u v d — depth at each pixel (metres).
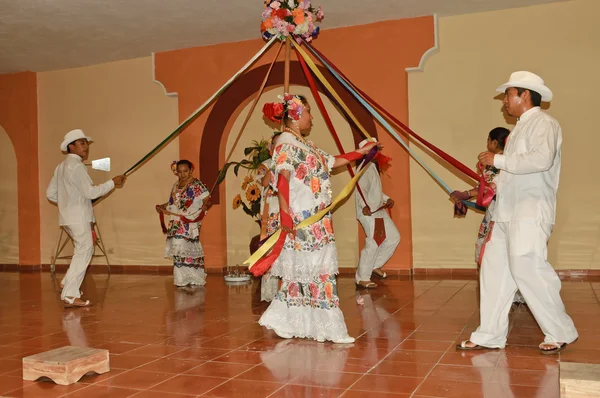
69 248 10.03
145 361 3.90
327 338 4.27
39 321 5.32
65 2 6.89
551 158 3.66
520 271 3.80
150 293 6.90
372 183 6.78
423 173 7.97
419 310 5.40
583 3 7.27
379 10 7.47
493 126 7.66
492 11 7.61
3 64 9.59
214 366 3.74
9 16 7.32
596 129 7.26
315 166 4.23
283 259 4.33
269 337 4.50
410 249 7.94
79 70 9.84
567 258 7.38
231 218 9.10
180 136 9.04
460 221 7.84
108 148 9.68
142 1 6.92
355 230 8.45
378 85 7.95
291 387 3.29
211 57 8.83
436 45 7.70
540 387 3.17
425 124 7.92
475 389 3.17
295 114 4.20
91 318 5.42
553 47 7.40
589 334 4.32
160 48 8.95
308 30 4.79
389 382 3.33
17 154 10.10
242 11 7.34
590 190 7.29
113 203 9.65
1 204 10.38
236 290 6.98
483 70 7.68
